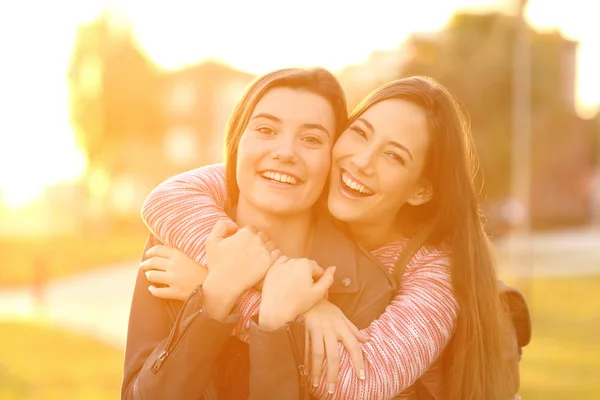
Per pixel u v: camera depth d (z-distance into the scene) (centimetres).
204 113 6231
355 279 222
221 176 242
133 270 3469
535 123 4434
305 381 200
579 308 1862
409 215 240
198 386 203
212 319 201
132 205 6203
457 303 224
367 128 220
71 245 4688
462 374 227
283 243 226
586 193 5747
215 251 209
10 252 4166
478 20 3834
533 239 4744
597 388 961
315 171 217
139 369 215
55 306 2219
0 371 1070
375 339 206
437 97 225
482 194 266
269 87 220
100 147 5819
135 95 5809
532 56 4381
